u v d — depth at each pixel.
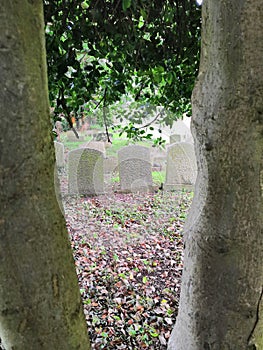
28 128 0.50
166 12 1.48
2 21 0.45
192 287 0.91
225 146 0.74
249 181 0.75
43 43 0.53
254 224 0.77
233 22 0.67
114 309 1.91
